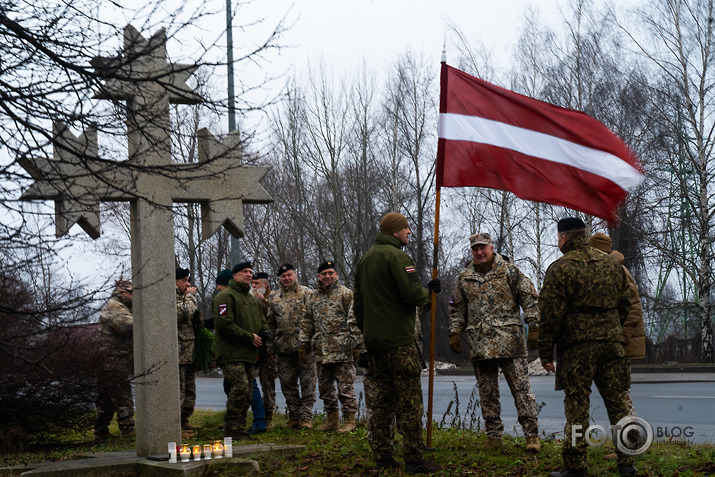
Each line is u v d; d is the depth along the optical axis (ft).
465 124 25.38
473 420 32.63
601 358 20.42
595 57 95.61
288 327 35.55
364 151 112.78
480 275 26.18
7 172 18.06
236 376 32.04
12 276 19.85
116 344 30.55
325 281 33.88
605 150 24.89
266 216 116.88
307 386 35.73
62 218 22.13
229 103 21.62
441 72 25.76
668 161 92.63
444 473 21.56
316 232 113.29
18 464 25.88
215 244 120.67
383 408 22.65
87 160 20.95
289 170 112.16
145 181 24.02
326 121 111.65
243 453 25.32
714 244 95.09
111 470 23.00
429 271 119.55
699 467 21.30
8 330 23.63
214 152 25.07
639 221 97.30
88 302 20.34
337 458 24.85
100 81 20.67
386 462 22.65
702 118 90.94
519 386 25.46
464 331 26.89
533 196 24.86
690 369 83.87
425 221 119.96
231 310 31.94
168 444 24.32
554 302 20.35
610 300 20.44
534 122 25.21
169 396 24.43
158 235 24.35
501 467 22.74
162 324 24.40
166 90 21.22
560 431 34.81
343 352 33.63
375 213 117.80
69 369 28.25
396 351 21.77
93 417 33.88
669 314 99.81
